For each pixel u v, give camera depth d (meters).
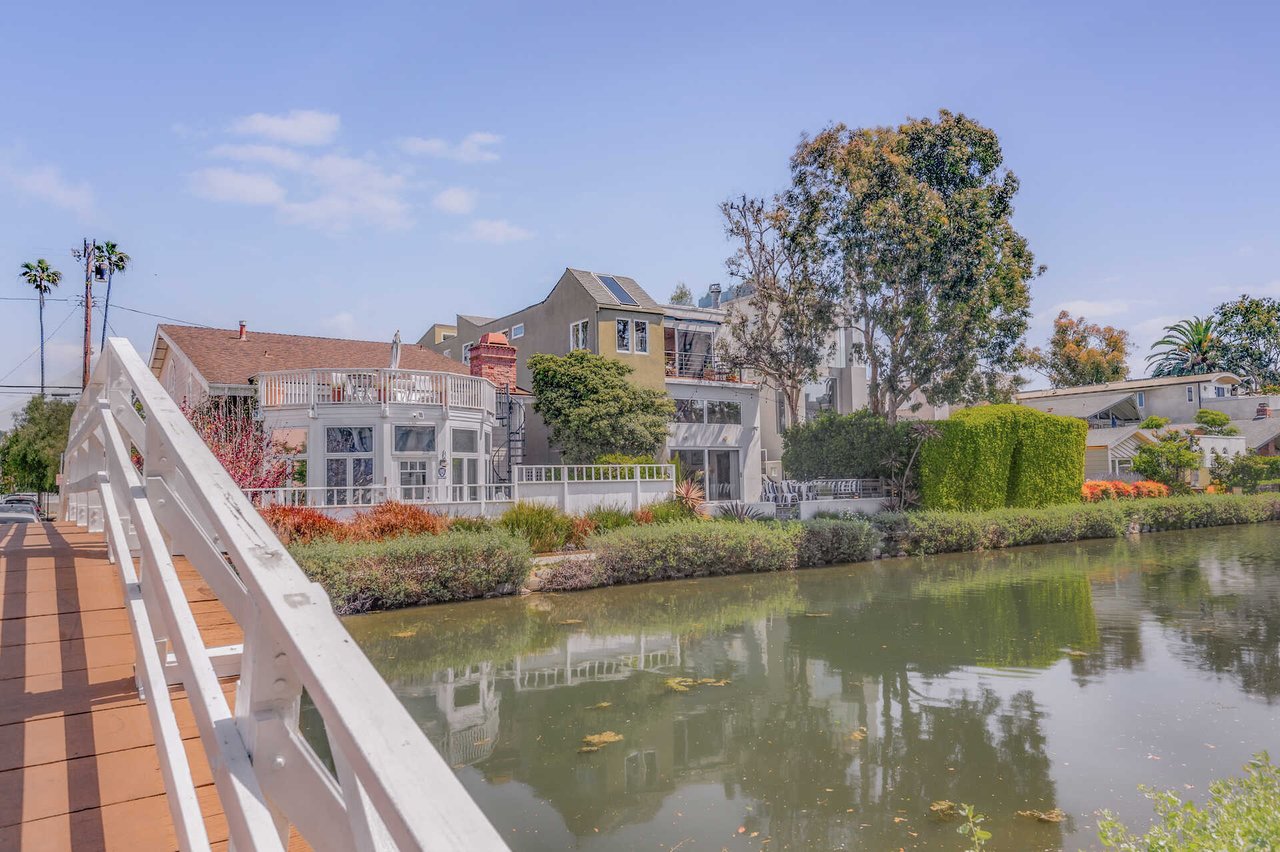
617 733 8.59
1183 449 39.06
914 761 7.70
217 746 1.30
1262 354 72.81
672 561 19.72
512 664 11.56
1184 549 26.44
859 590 18.27
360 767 0.88
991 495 29.61
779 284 31.31
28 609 3.62
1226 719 8.81
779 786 7.15
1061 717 8.98
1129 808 6.53
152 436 2.31
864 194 28.53
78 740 2.34
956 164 30.53
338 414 20.53
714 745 8.22
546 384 28.77
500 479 28.39
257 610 1.28
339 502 20.34
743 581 19.61
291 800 1.25
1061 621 14.59
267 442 19.42
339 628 1.11
